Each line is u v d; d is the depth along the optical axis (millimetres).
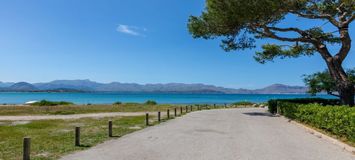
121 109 44344
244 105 60906
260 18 28078
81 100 124312
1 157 11531
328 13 27562
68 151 12406
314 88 35125
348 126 13508
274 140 14875
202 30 32375
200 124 22625
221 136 16250
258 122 24219
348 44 27750
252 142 14242
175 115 31562
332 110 15875
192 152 11844
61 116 32469
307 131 18484
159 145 13477
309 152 11891
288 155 11305
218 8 28844
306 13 27812
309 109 20281
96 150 12508
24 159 10484
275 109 35656
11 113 37031
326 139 15109
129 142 14430
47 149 12820
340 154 11539
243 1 26984
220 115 32219
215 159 10609
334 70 28500
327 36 29484
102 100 124750
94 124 23266
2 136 16891
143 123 23688
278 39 29938
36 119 28344
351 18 26844
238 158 10766
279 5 26453
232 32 31125
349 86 27938
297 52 33406
